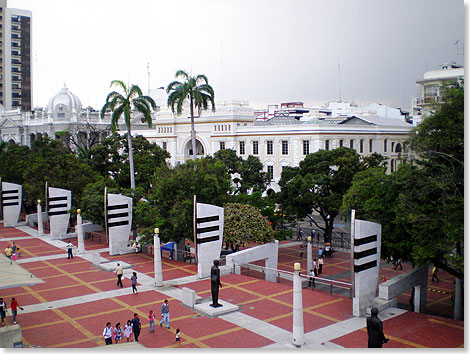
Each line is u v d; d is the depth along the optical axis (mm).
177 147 92688
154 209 48062
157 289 36656
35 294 35625
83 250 50000
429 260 31844
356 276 29469
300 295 25406
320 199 51062
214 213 40062
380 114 117188
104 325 29219
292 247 57250
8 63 152750
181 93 64312
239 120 84250
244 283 37562
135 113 123125
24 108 158000
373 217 32281
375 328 22984
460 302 31141
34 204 75125
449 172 29328
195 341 26297
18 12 154875
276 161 78688
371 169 36406
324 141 74750
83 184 63906
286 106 135625
